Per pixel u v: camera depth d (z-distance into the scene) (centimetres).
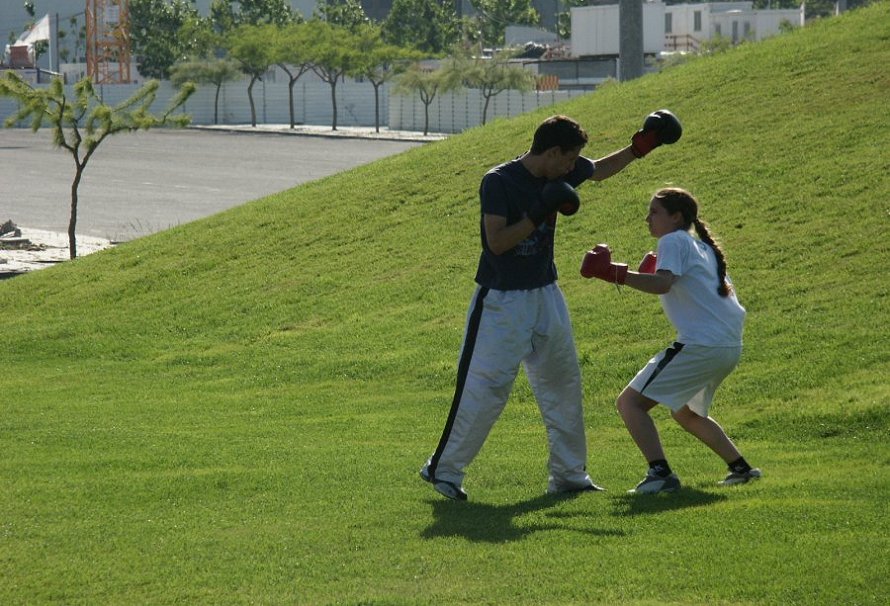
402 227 4659
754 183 4050
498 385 1683
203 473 1980
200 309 4203
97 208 9700
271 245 4797
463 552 1421
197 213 9300
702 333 1688
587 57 18262
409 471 2000
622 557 1368
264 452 2245
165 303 4347
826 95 4681
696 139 4641
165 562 1430
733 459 1795
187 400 3088
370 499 1755
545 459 2141
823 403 2427
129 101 6769
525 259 1658
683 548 1391
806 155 4153
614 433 2484
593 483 1856
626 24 7062
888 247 3294
